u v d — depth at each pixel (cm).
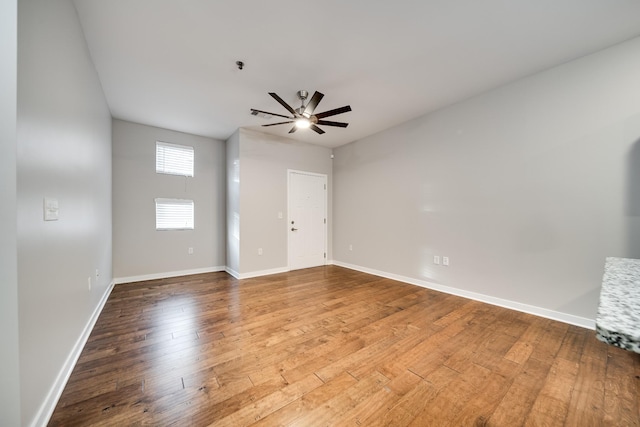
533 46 226
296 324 248
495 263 302
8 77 107
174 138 438
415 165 388
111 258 365
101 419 132
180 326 243
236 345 208
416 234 388
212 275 445
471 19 193
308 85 289
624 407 142
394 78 276
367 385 161
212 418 134
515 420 134
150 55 235
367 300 318
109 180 346
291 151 487
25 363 113
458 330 236
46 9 137
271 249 460
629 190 220
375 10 184
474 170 320
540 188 268
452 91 306
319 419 134
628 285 82
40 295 129
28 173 118
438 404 145
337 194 539
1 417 104
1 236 105
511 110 287
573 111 247
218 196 484
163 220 427
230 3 177
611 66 227
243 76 270
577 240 246
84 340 207
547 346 207
